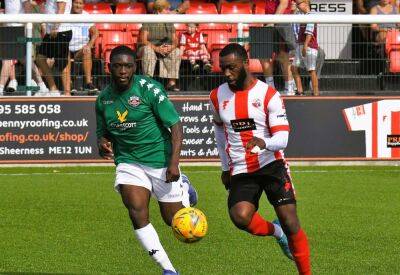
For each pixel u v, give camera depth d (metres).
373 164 29.97
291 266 16.59
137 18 28.84
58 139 29.20
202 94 29.70
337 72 29.97
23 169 28.91
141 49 29.41
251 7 37.59
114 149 15.06
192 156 29.47
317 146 29.75
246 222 14.19
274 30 29.55
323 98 29.67
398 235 19.31
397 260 16.98
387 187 25.67
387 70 30.00
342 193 24.64
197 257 17.36
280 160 14.34
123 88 14.37
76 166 29.31
